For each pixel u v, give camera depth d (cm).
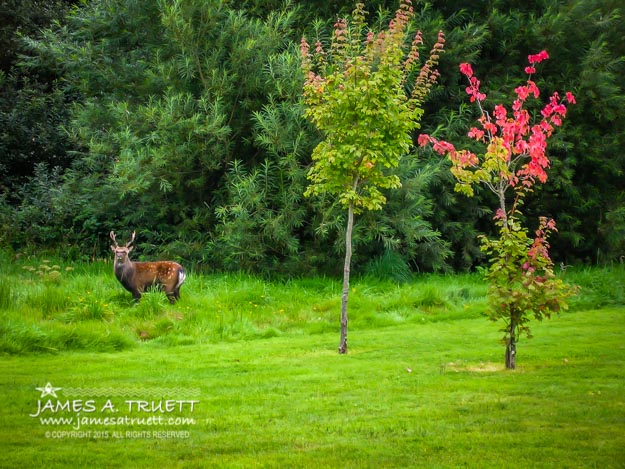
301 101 1395
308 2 1664
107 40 1661
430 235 1477
